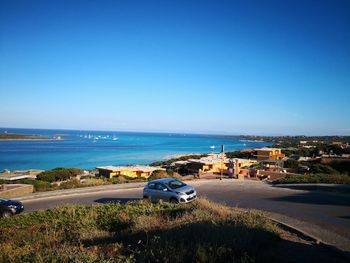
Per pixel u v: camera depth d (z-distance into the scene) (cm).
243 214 1049
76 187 2934
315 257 724
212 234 728
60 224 1129
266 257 657
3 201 1855
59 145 17725
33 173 6166
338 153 7594
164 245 676
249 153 7162
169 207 1330
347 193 1961
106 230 1041
